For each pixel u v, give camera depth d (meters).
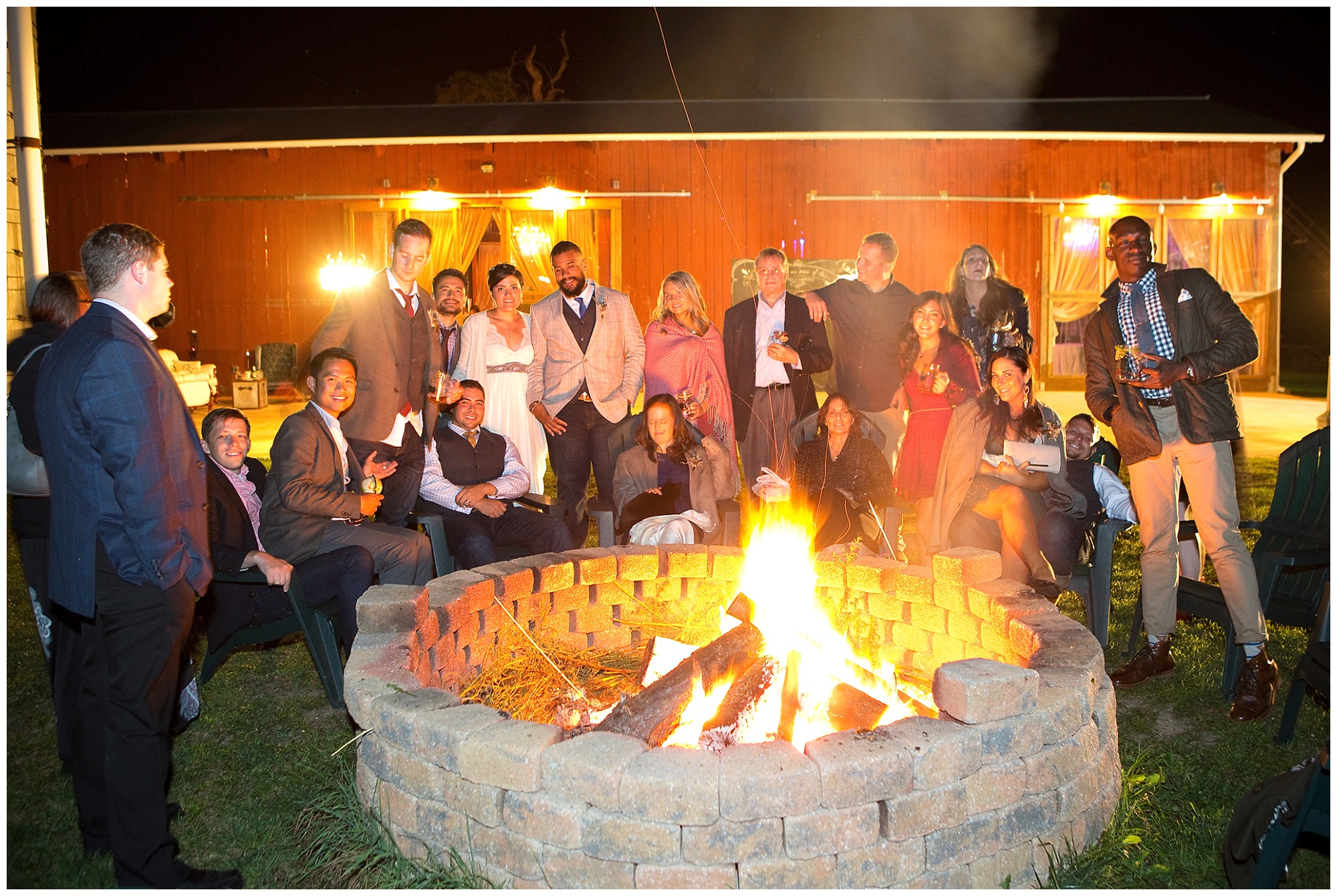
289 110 16.69
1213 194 14.20
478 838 2.27
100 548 2.30
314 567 3.68
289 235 14.60
